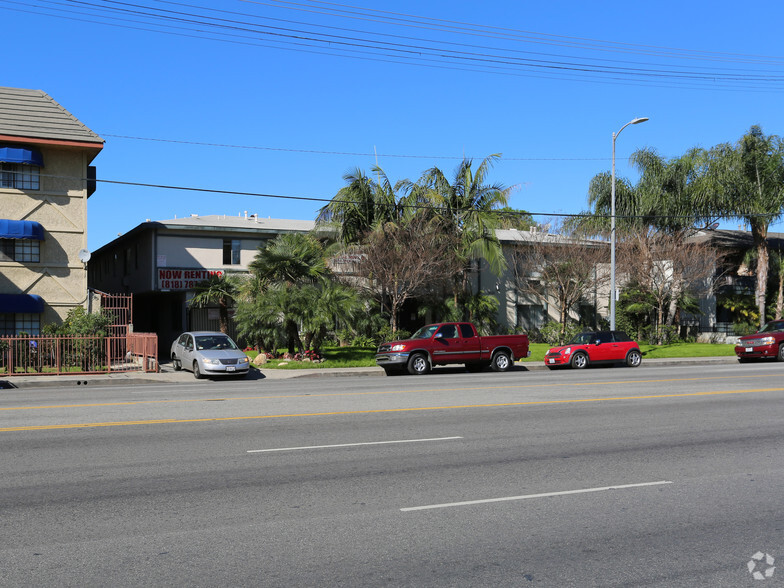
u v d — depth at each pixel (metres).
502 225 37.59
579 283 37.88
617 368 27.33
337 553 5.43
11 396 17.25
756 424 11.77
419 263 32.19
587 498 7.04
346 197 33.09
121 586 4.78
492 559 5.31
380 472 8.13
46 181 29.52
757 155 38.75
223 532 5.93
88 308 29.97
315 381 22.38
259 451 9.34
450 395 16.38
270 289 28.64
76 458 8.89
